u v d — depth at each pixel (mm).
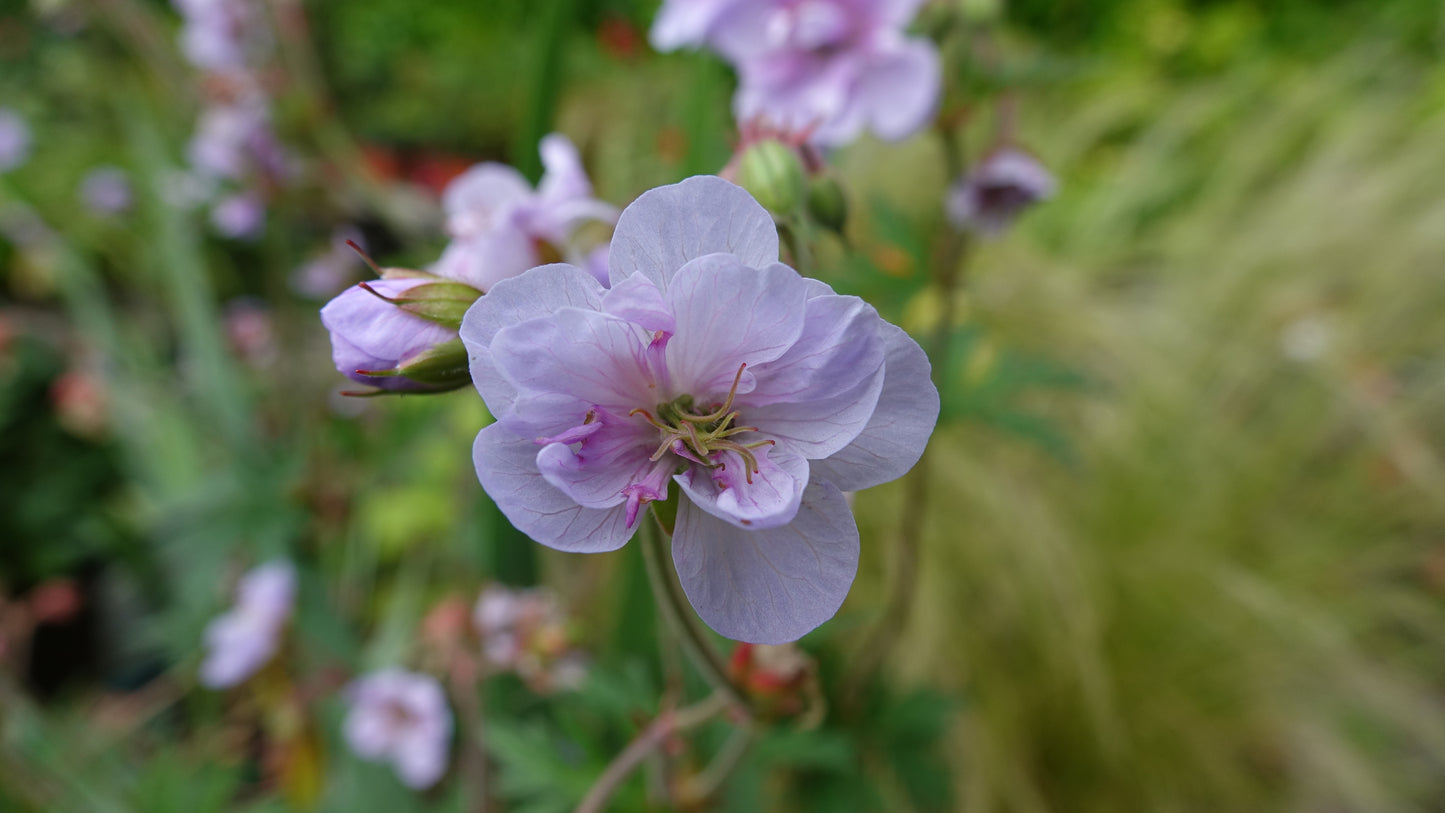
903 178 355
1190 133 478
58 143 555
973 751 280
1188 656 310
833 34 204
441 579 355
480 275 146
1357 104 453
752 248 107
